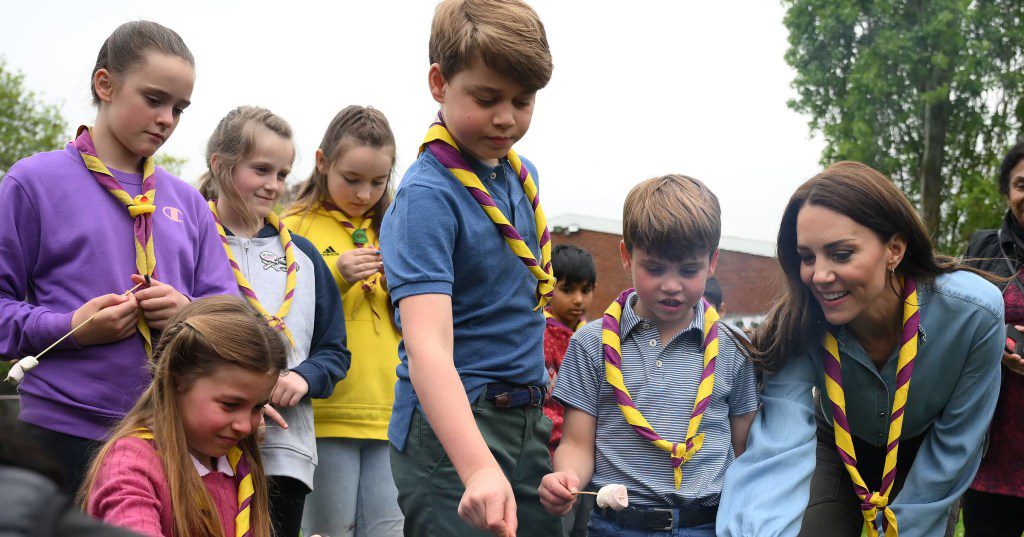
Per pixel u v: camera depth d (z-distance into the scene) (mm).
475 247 2703
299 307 3826
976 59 25719
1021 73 25969
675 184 3227
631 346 3354
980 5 26516
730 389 3328
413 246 2596
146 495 2430
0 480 671
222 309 2678
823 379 3291
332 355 3850
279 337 2713
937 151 26562
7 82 34188
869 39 27141
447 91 2656
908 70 26422
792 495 3020
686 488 3162
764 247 11047
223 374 2559
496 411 2729
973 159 26594
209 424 2582
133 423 2613
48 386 2963
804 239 2973
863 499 3084
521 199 2908
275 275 3871
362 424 4051
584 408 3332
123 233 3145
